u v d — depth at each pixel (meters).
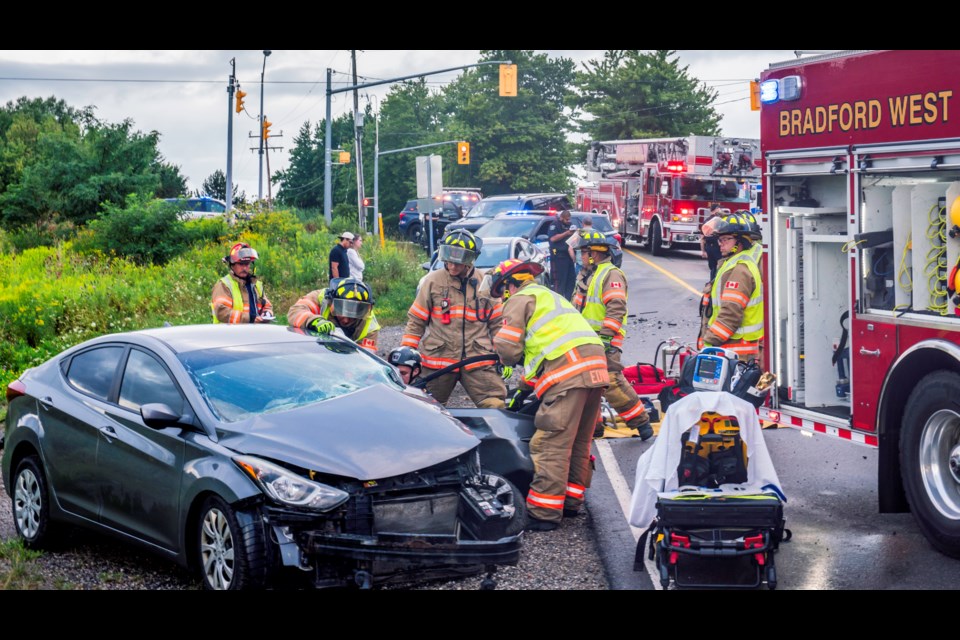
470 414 7.14
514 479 6.93
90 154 33.00
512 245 18.23
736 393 6.93
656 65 79.44
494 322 8.39
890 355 6.51
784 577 5.77
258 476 5.16
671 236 31.09
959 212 5.96
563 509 7.15
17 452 6.86
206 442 5.49
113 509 6.03
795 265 7.56
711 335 8.61
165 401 5.93
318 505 5.08
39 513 6.62
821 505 7.24
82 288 19.59
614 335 9.25
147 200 28.66
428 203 24.16
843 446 9.04
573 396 6.82
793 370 7.62
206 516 5.39
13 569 6.14
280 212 32.50
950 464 6.00
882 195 6.66
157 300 19.98
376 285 23.70
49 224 30.92
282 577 5.14
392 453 5.37
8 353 15.73
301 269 23.30
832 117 6.93
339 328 8.02
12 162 40.00
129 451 5.88
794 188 7.60
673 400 7.23
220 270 23.45
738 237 8.63
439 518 5.51
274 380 6.02
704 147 30.78
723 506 5.47
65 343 16.34
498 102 92.31
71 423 6.35
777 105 7.49
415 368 7.28
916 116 6.20
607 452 9.12
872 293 6.70
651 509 5.86
